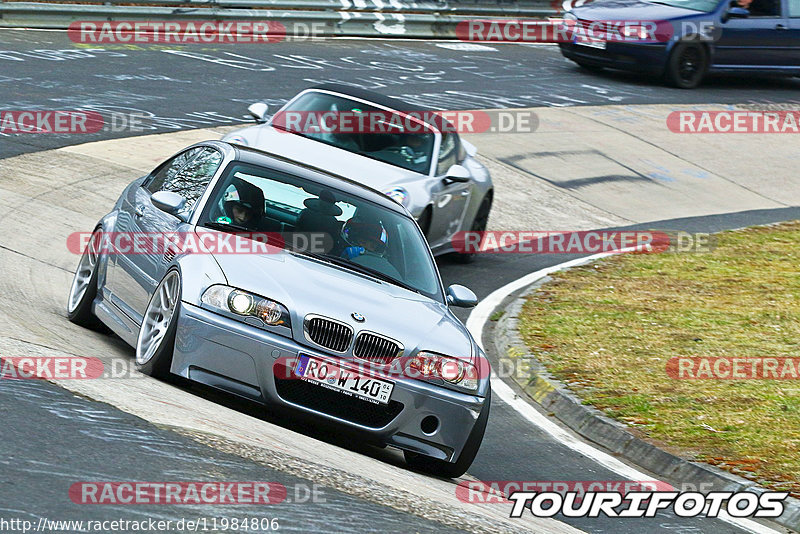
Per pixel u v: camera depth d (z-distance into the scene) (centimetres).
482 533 1149
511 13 6738
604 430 1936
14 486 966
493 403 2066
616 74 5988
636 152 4588
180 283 1470
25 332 1584
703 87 5866
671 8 5769
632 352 2400
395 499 1191
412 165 2688
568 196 3972
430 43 6284
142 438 1168
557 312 2700
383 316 1502
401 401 1452
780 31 5781
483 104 4856
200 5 5331
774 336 2594
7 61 4197
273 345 1419
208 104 4078
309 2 5816
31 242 2412
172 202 1628
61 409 1212
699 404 2058
